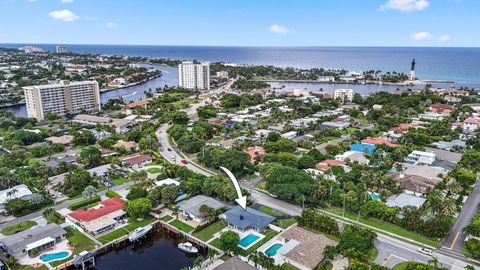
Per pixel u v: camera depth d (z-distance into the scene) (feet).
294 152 654.53
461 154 623.77
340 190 440.86
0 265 317.63
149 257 359.05
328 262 323.57
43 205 447.01
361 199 415.03
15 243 343.26
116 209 418.10
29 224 401.29
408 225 380.78
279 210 433.89
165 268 339.36
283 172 467.93
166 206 446.19
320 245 335.06
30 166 540.11
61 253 345.10
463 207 437.99
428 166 554.05
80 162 582.76
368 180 477.77
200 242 366.22
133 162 588.50
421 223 372.38
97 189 499.10
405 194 451.94
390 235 372.79
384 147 638.94
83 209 429.79
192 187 469.16
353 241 329.11
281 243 361.30
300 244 337.93
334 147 631.97
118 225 400.26
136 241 381.19
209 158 581.12
